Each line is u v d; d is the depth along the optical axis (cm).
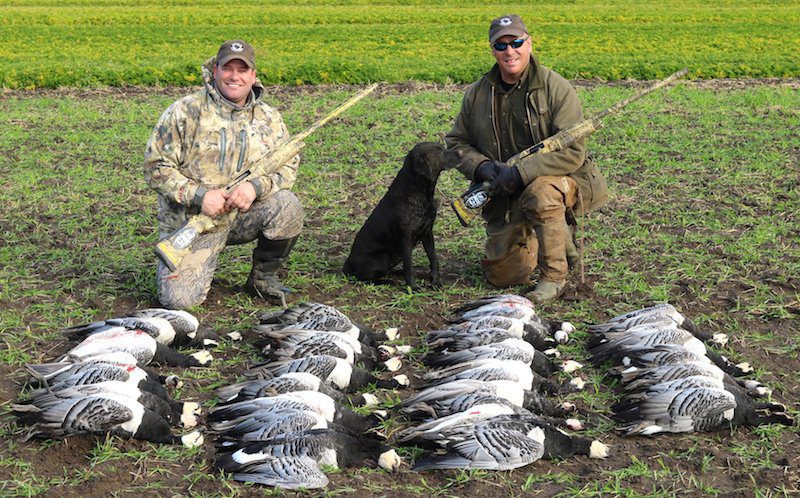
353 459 464
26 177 1016
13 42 2331
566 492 447
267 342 600
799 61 1998
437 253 817
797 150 1183
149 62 1973
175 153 654
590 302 703
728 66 1886
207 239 667
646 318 617
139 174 1059
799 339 636
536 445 465
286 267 765
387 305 695
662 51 2236
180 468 462
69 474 454
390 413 522
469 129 740
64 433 470
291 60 2022
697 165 1104
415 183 696
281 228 673
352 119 1367
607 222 882
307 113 1415
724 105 1491
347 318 611
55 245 802
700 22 2909
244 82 652
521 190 702
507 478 458
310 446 453
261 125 675
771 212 920
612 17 3006
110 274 737
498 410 480
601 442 488
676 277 745
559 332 630
